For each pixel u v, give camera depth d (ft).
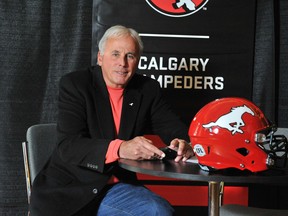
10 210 11.09
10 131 10.99
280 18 11.57
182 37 10.99
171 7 10.93
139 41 8.63
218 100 7.04
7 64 10.94
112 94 8.60
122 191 8.03
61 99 8.43
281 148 6.88
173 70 11.01
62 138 8.04
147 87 8.97
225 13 11.04
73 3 11.16
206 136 6.76
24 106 11.04
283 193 11.75
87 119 8.34
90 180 8.04
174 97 11.05
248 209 8.61
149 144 7.38
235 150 6.70
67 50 11.18
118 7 10.80
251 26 11.07
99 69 8.78
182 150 7.60
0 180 11.02
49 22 11.11
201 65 11.06
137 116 8.62
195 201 11.41
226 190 11.53
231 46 11.08
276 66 11.60
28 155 8.86
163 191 11.34
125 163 7.24
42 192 8.02
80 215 8.02
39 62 11.09
